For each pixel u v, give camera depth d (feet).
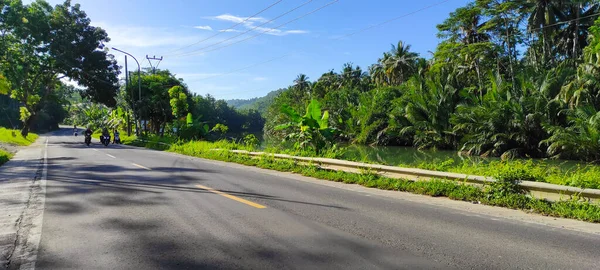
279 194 27.32
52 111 301.43
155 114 158.30
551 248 15.03
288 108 57.36
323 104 200.13
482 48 120.16
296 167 42.09
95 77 133.69
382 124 155.33
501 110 101.19
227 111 422.41
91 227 18.45
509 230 17.63
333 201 24.70
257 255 14.44
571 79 96.17
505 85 111.65
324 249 15.08
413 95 136.36
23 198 26.32
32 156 65.51
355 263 13.56
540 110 95.50
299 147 57.52
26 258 14.42
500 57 136.56
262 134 336.49
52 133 238.48
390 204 23.71
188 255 14.48
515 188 23.70
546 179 25.77
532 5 114.42
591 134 78.33
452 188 26.27
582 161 82.79
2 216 21.09
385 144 154.51
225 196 26.37
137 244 15.83
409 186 28.45
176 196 26.32
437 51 143.23
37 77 132.36
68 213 21.44
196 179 35.14
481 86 128.88
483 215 20.66
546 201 22.16
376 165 34.86
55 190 29.22
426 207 22.79
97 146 99.04
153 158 59.88
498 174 24.62
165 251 14.96
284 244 15.71
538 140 97.04
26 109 134.62
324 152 52.70
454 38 138.31
